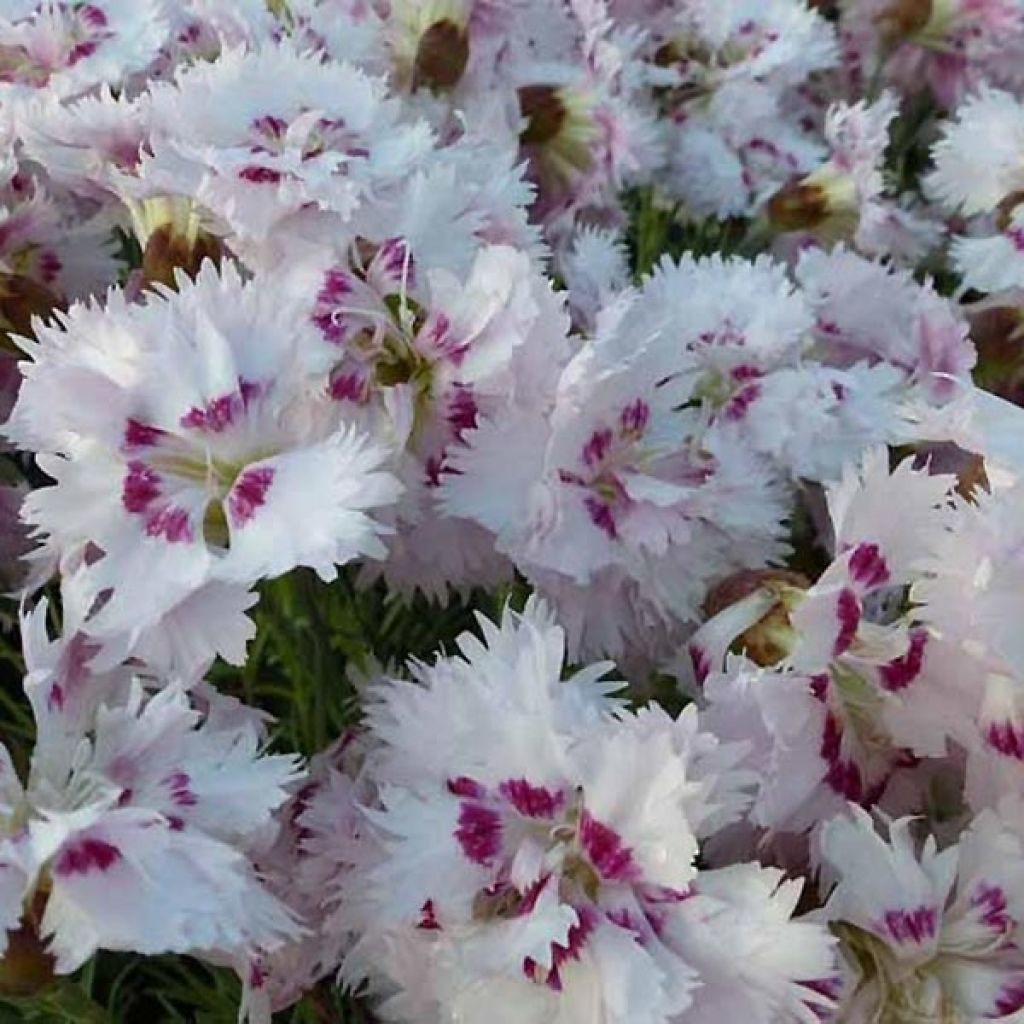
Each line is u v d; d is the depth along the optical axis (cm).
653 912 20
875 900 20
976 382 31
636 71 35
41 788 19
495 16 33
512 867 20
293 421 22
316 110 25
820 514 27
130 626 20
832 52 38
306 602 24
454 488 23
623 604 24
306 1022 23
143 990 25
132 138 25
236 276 22
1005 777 21
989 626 20
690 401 26
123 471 21
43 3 29
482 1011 20
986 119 33
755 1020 19
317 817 21
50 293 27
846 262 29
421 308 24
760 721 21
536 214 34
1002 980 20
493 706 20
